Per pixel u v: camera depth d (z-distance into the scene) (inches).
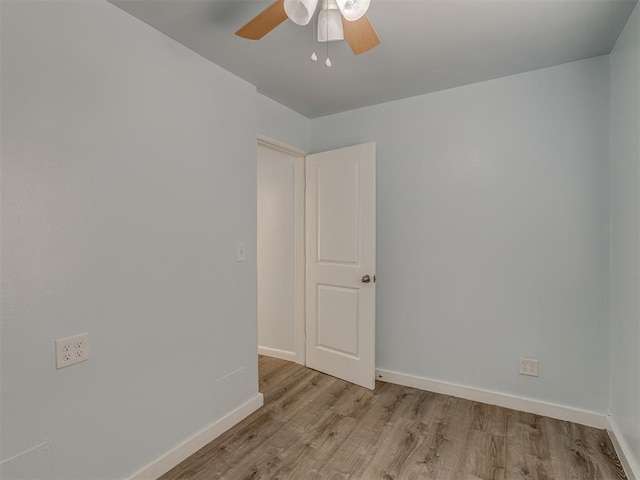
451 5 64.1
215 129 84.7
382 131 114.0
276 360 134.5
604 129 84.2
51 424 54.5
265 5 63.4
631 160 69.1
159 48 71.3
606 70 83.7
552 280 90.5
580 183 87.0
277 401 101.0
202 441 79.4
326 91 103.9
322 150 127.0
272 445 80.0
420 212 107.9
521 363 94.4
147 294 68.7
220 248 85.7
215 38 74.1
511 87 94.3
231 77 90.2
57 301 55.2
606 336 84.8
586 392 87.3
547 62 87.2
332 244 118.1
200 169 80.4
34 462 52.6
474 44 78.1
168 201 72.8
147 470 67.9
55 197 55.0
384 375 114.9
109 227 62.2
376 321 116.3
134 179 66.4
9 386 50.1
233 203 89.8
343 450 77.9
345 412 94.4
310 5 49.3
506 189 95.5
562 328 89.6
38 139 53.1
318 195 122.2
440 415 92.4
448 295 104.2
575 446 78.4
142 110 67.9
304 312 129.6
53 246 54.8
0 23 49.4
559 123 89.0
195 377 79.0
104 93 61.6
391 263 113.1
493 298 97.8
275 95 106.6
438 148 104.7
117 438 63.5
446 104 103.3
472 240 100.4
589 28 72.1
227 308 87.7
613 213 81.4
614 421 80.5
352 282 112.7
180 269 75.5
